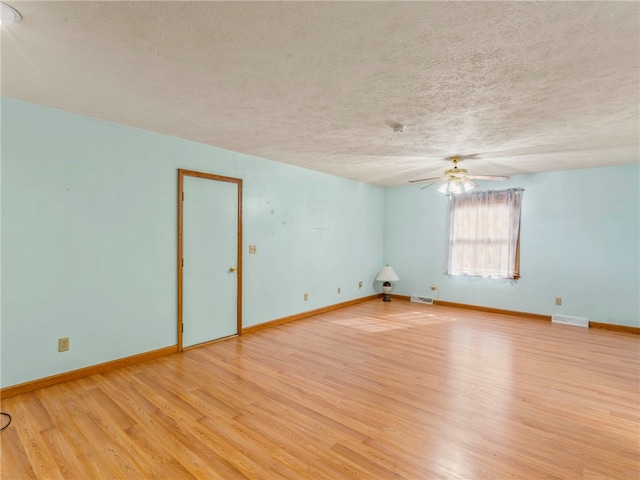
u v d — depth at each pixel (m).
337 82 2.19
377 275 6.76
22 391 2.60
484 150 3.81
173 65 2.00
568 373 3.09
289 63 1.96
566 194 4.94
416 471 1.80
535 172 5.11
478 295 5.69
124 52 1.86
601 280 4.70
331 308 5.65
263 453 1.94
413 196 6.45
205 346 3.78
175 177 3.52
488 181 5.57
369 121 2.92
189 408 2.43
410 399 2.59
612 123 2.90
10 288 2.55
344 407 2.46
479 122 2.90
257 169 4.36
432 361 3.37
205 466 1.83
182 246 3.59
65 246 2.81
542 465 1.85
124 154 3.14
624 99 2.41
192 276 3.70
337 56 1.87
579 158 4.18
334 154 4.12
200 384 2.82
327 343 3.91
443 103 2.51
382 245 6.83
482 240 5.59
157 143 3.37
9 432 2.11
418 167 4.82
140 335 3.29
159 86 2.29
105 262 3.04
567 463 1.87
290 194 4.84
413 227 6.46
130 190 3.19
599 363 3.34
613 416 2.35
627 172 4.52
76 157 2.85
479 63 1.93
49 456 1.90
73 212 2.84
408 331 4.42
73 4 1.45
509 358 3.46
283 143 3.66
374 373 3.07
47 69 2.06
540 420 2.30
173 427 2.19
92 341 2.97
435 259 6.18
